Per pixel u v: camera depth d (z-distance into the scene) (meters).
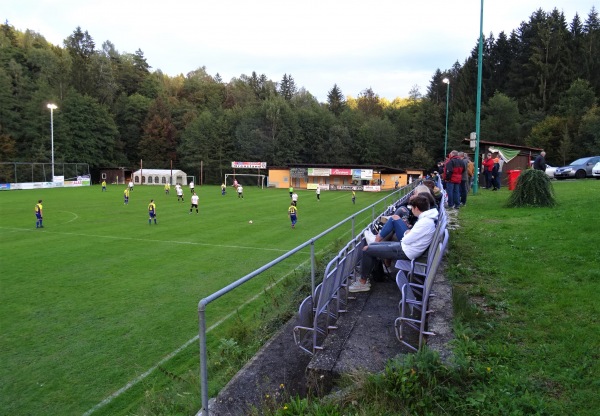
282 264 13.38
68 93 73.75
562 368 3.34
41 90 69.38
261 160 78.25
